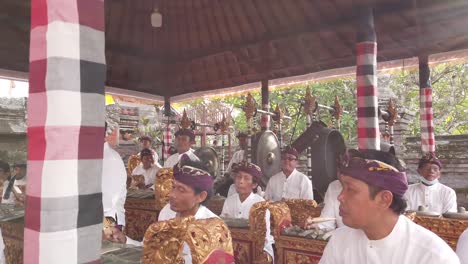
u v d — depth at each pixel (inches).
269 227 113.7
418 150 307.4
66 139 49.5
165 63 302.4
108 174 121.9
